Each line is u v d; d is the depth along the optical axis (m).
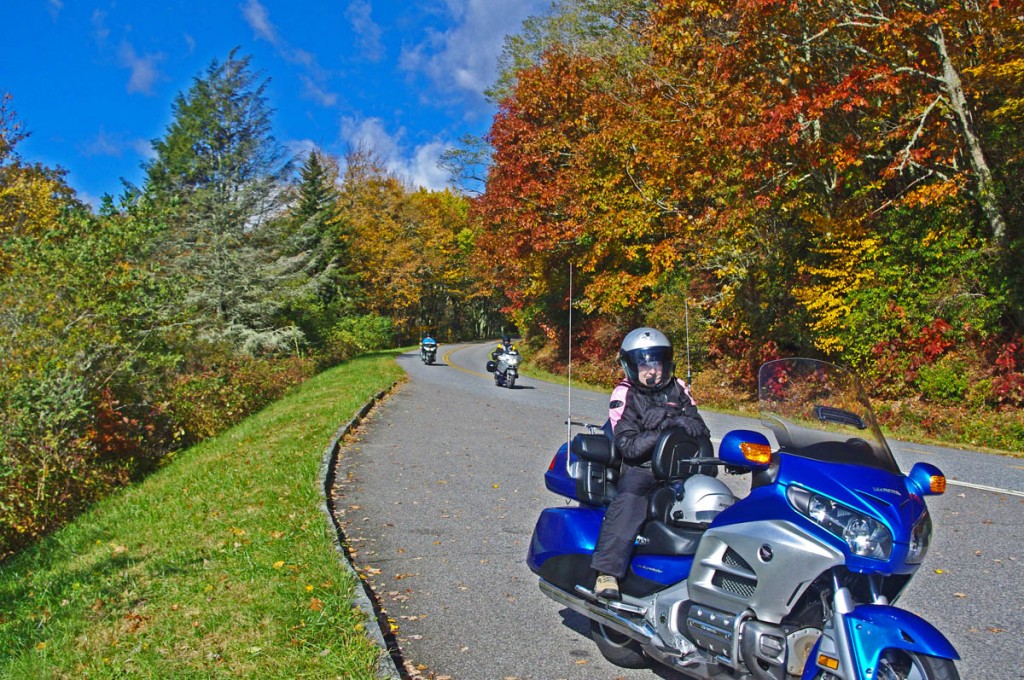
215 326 26.53
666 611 4.29
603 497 5.00
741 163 18.47
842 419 4.16
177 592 6.00
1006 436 14.41
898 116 18.11
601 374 29.66
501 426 15.51
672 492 4.53
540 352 40.56
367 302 71.75
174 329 17.16
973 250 17.02
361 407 17.67
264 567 6.39
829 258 20.06
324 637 4.93
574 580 4.94
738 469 4.11
